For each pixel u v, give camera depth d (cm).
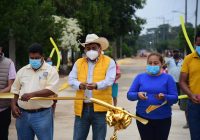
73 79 636
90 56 623
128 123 500
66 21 3088
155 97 593
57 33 2389
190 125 638
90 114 628
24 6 2028
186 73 632
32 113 613
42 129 613
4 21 1827
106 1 4141
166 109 597
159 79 597
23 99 598
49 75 611
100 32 3691
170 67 1116
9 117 721
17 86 626
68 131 1009
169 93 594
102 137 632
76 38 3209
